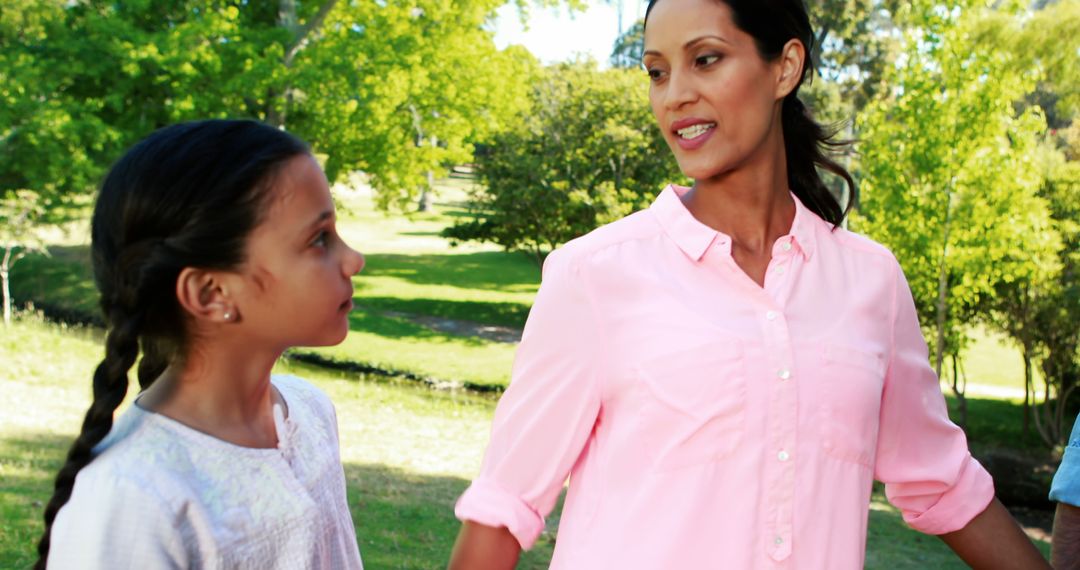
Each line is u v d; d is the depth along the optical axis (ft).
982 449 47.09
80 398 34.83
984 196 39.83
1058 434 46.85
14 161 56.29
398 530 21.59
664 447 5.04
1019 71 38.75
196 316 4.23
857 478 5.19
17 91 54.44
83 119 56.65
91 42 56.49
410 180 67.56
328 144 64.95
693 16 5.22
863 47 92.17
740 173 5.45
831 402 5.11
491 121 67.26
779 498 4.97
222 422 4.40
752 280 5.28
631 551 5.02
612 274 5.26
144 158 4.18
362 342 62.59
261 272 4.23
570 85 67.00
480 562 5.41
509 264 104.17
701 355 5.02
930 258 41.19
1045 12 38.88
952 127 39.37
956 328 47.85
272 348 4.46
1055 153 47.52
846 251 5.59
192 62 57.16
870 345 5.33
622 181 66.54
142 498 3.92
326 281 4.37
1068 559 5.59
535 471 5.38
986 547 5.83
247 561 4.23
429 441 36.55
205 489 4.17
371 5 63.00
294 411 4.90
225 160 4.15
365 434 36.42
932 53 39.27
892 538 26.32
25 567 15.02
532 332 5.38
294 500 4.43
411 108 66.54
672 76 5.33
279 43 59.31
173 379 4.39
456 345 65.51
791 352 5.11
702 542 4.96
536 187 65.87
